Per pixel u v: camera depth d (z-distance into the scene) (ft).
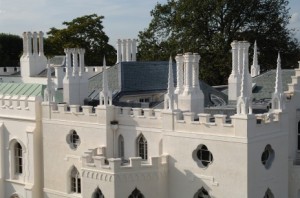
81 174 178.81
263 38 352.28
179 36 359.05
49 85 209.77
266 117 163.53
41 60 307.37
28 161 213.87
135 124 185.98
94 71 299.99
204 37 354.95
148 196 171.32
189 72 181.78
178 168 171.83
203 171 165.58
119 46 271.49
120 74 226.38
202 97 184.65
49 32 481.46
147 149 183.42
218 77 355.56
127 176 167.32
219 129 161.07
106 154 189.26
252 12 353.92
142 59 385.91
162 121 175.22
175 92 185.68
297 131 181.47
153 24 378.53
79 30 471.21
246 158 155.02
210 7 347.36
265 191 163.84
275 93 170.60
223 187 161.07
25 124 216.13
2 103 225.15
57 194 206.49
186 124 169.07
